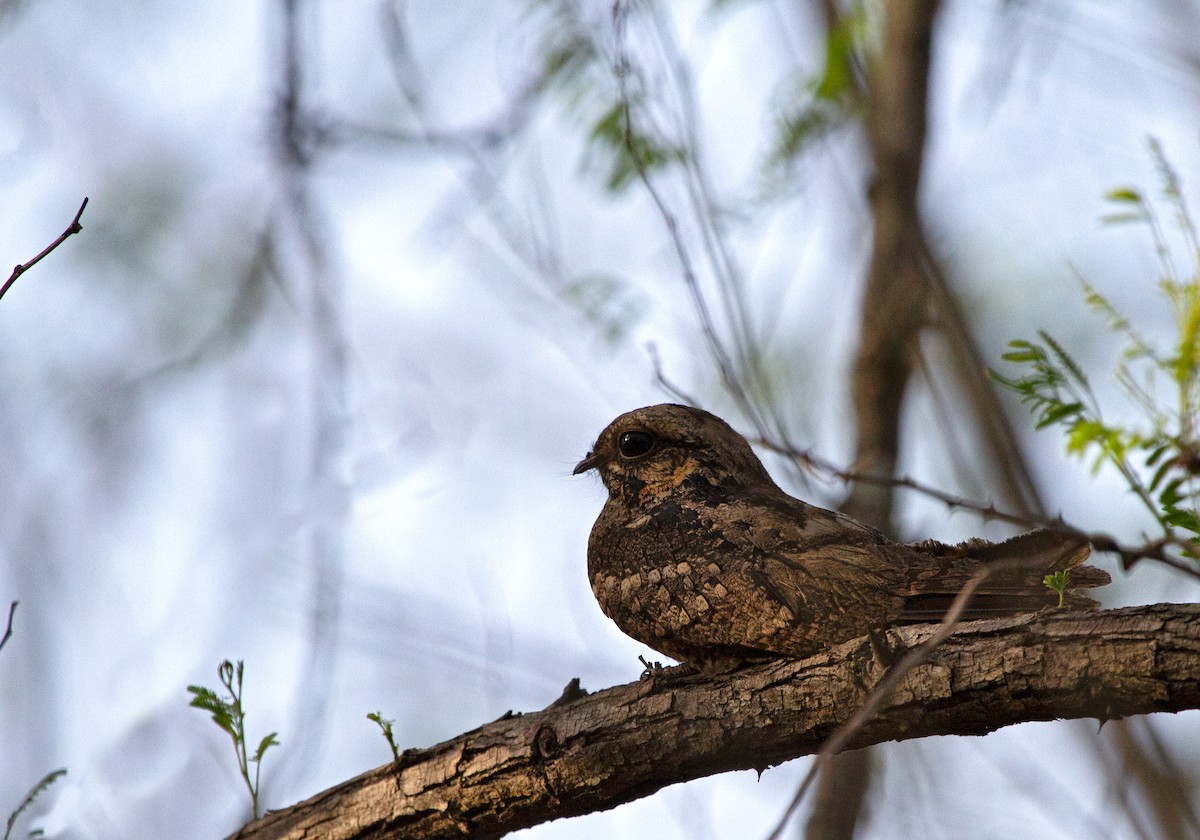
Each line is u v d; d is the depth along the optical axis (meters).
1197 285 6.85
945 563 8.60
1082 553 8.22
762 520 8.93
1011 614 8.29
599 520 9.90
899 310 11.84
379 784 8.73
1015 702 7.14
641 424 9.96
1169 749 9.73
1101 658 6.84
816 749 7.95
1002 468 10.41
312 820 8.84
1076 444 6.72
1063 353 7.05
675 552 9.04
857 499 12.36
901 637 7.55
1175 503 6.68
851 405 12.71
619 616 9.34
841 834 10.45
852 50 10.82
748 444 10.08
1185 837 8.82
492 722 8.62
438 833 8.62
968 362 10.49
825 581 8.58
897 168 11.26
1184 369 6.71
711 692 8.09
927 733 7.54
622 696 8.34
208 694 8.76
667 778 8.26
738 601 8.76
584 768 8.25
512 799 8.43
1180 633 6.65
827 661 7.76
